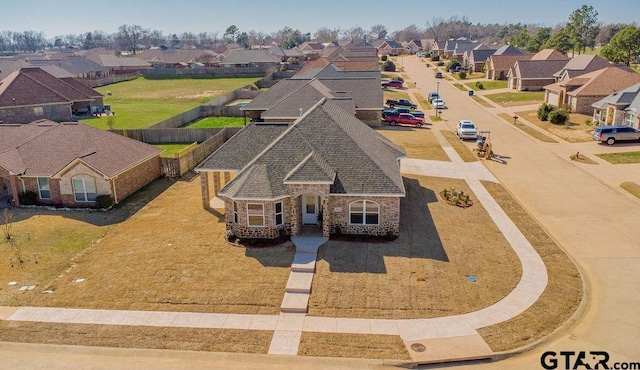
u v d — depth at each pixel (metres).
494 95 80.06
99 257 25.08
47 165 32.72
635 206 31.89
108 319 19.94
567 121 56.28
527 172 39.53
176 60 136.88
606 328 19.22
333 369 16.91
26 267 24.23
